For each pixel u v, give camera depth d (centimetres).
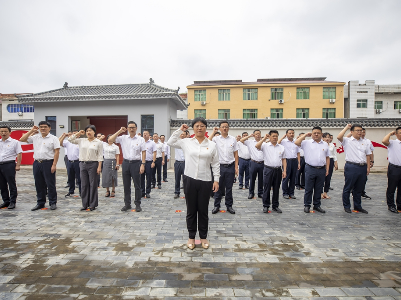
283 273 263
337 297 221
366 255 309
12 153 531
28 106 2353
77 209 532
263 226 422
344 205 526
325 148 516
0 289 230
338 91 2564
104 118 1512
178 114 2817
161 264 281
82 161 517
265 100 2633
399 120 1299
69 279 248
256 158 645
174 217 473
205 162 327
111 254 305
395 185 522
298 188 811
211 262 287
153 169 798
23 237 362
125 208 521
